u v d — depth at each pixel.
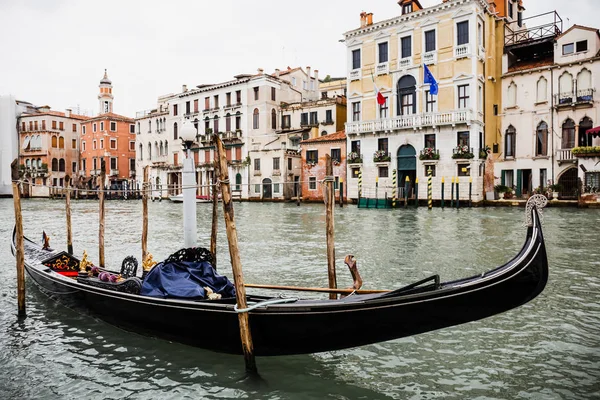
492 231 17.02
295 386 4.99
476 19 29.34
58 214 29.16
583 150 25.64
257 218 24.38
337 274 10.12
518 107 30.72
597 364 5.35
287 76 48.81
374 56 34.28
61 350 6.01
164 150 54.41
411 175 33.06
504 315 7.04
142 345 6.09
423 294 4.62
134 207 37.62
